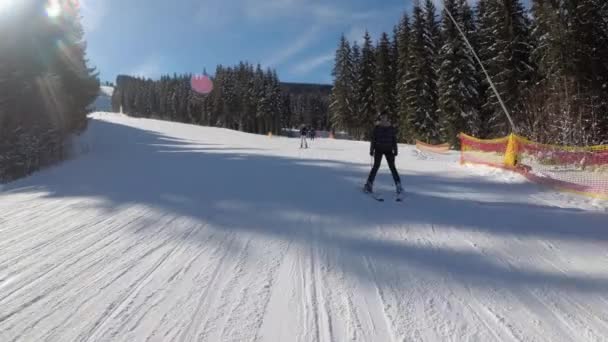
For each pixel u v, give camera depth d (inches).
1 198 321.7
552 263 155.1
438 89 1232.8
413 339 103.8
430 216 228.1
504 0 940.0
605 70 673.6
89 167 508.1
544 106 671.8
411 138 1455.5
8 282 143.1
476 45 1111.0
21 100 652.1
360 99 1979.6
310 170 434.3
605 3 681.6
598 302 123.7
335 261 159.0
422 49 1382.9
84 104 965.2
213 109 3651.6
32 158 573.3
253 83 3353.8
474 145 631.8
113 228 211.2
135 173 427.2
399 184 280.1
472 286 135.6
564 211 236.4
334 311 118.8
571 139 551.2
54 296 131.0
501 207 249.8
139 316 116.9
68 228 213.9
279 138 1711.4
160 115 4995.1
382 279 141.6
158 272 149.6
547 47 713.6
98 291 134.1
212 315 116.8
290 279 141.9
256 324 111.6
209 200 276.2
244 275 145.7
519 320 113.3
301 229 203.5
